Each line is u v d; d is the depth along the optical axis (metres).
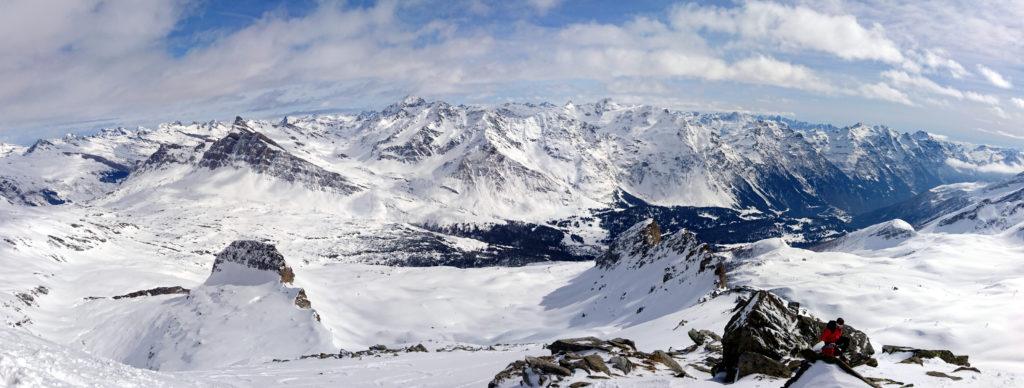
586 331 145.12
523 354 58.88
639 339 74.75
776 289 187.50
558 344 38.31
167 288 191.38
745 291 100.94
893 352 36.41
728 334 32.03
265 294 143.25
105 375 25.31
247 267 167.75
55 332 143.62
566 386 29.03
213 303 140.00
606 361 33.34
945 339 120.19
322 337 121.94
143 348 127.38
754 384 27.38
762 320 31.36
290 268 170.50
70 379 21.92
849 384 22.20
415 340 155.25
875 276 198.25
